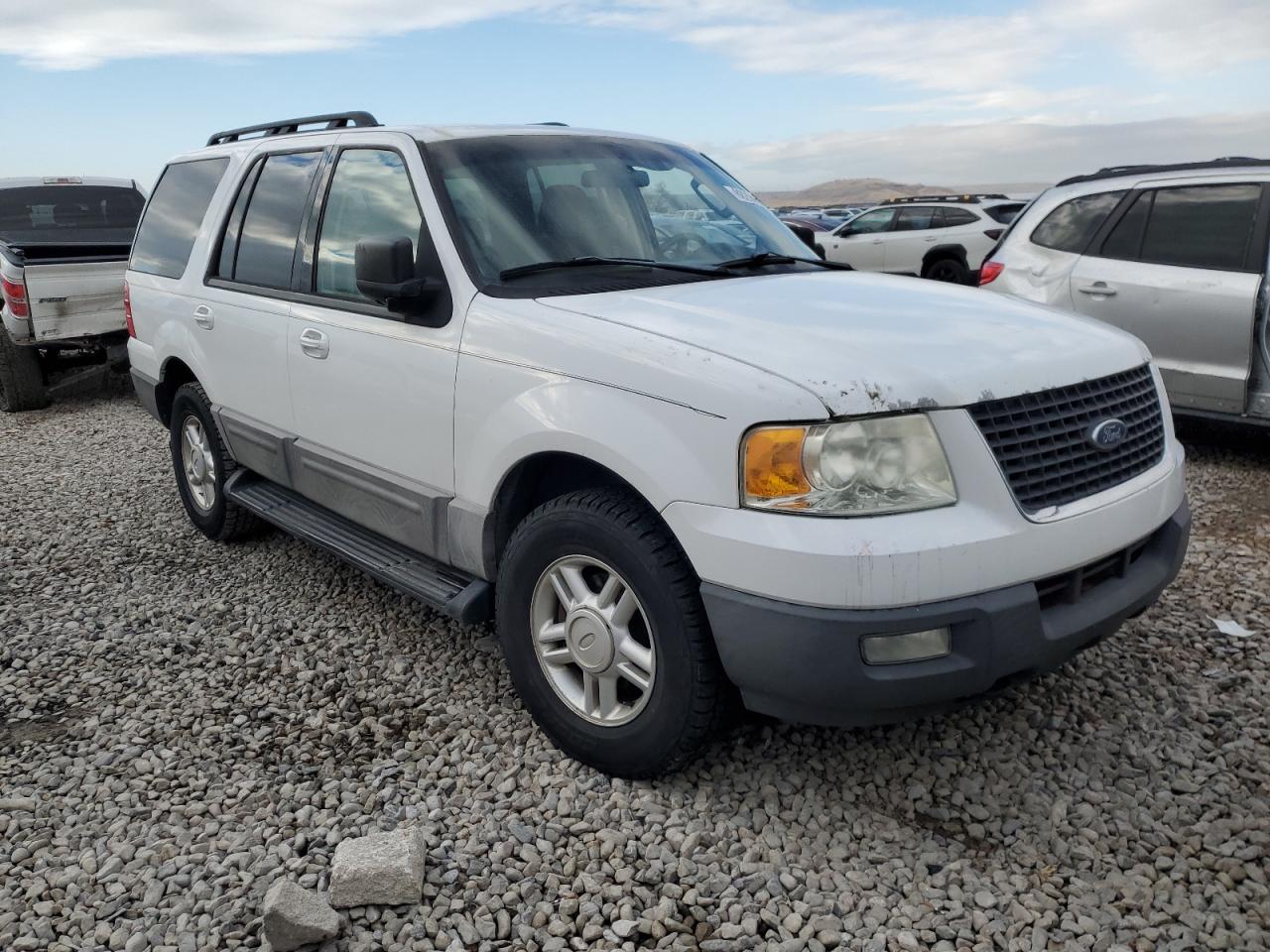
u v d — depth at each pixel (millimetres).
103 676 3764
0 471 7027
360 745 3225
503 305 3049
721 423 2441
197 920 2438
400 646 3920
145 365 5297
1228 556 4602
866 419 2365
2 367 9117
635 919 2406
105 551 5148
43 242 9648
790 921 2373
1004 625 2402
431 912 2453
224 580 4684
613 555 2701
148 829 2812
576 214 3479
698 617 2584
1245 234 5770
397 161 3584
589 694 2918
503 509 3111
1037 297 6656
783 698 2461
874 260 15969
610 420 2654
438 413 3223
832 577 2312
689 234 3676
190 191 5059
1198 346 5875
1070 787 2869
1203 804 2791
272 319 4062
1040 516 2494
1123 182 6379
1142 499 2764
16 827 2848
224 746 3244
